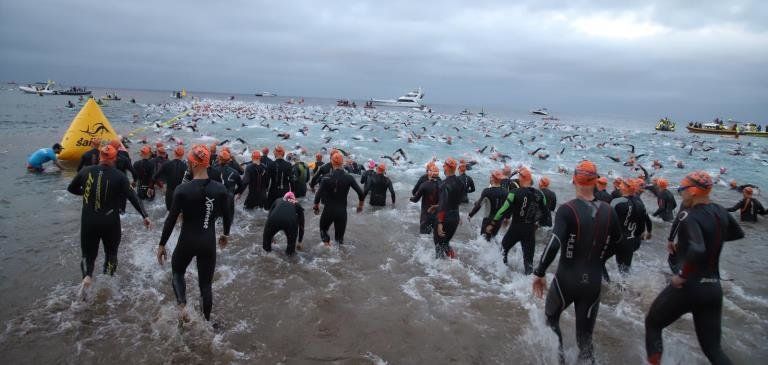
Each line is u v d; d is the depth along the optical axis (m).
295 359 4.14
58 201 9.29
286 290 5.57
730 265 7.56
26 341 4.20
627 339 4.75
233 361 4.04
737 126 55.12
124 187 5.29
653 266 7.25
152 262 6.20
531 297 5.64
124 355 4.05
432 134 35.72
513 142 33.81
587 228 3.87
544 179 8.90
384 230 8.52
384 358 4.22
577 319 4.02
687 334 4.94
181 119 36.94
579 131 55.16
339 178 6.97
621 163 24.12
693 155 29.72
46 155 12.42
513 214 6.43
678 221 4.02
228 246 7.13
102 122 14.38
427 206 7.70
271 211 6.64
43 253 6.36
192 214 4.46
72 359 3.96
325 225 7.12
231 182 8.22
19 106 42.00
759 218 11.20
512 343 4.55
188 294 5.29
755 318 5.43
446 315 5.09
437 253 6.83
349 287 5.74
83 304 4.93
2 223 7.67
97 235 5.14
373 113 67.75
